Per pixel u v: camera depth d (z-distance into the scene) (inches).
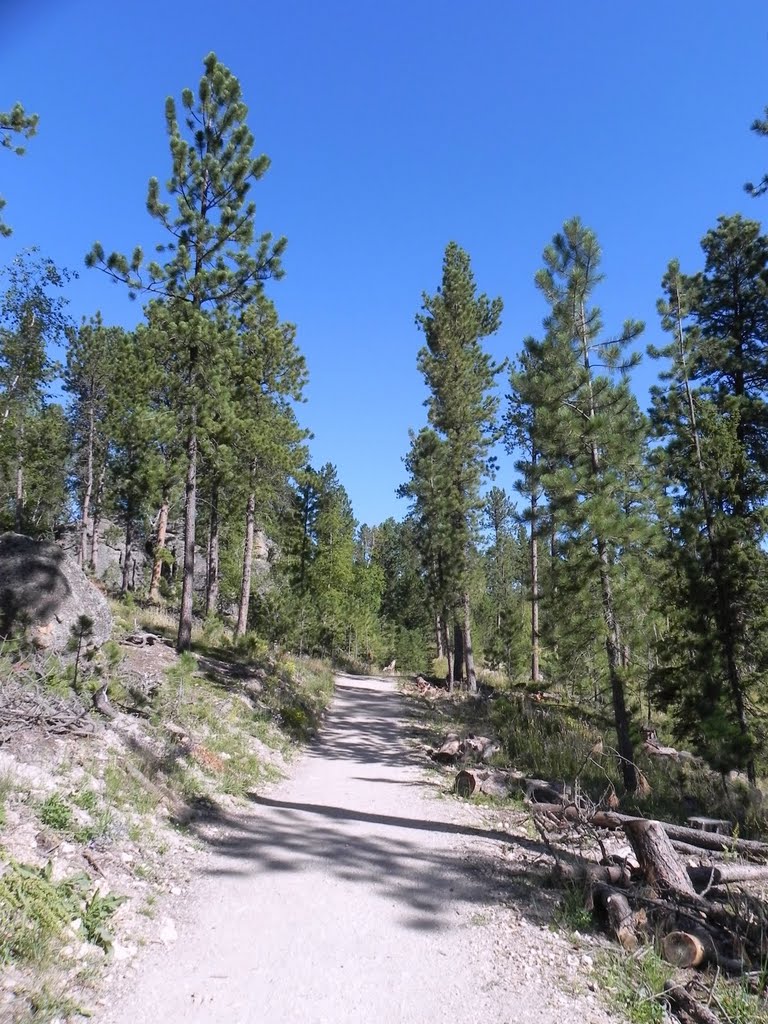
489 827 342.3
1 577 411.8
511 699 724.7
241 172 665.6
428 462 1134.4
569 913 227.5
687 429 573.6
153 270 633.6
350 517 2110.0
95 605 453.4
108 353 1272.1
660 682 533.0
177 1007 158.9
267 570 1434.5
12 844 196.7
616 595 476.4
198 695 505.7
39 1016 138.5
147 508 1234.6
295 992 171.0
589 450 518.9
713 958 200.1
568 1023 163.0
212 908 217.2
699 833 319.3
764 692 501.4
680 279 596.7
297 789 401.7
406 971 185.6
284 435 975.0
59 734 292.5
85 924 179.2
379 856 283.4
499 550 2016.5
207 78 661.3
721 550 513.7
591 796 408.8
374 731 676.7
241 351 932.0
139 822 260.8
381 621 2075.5
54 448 1300.4
